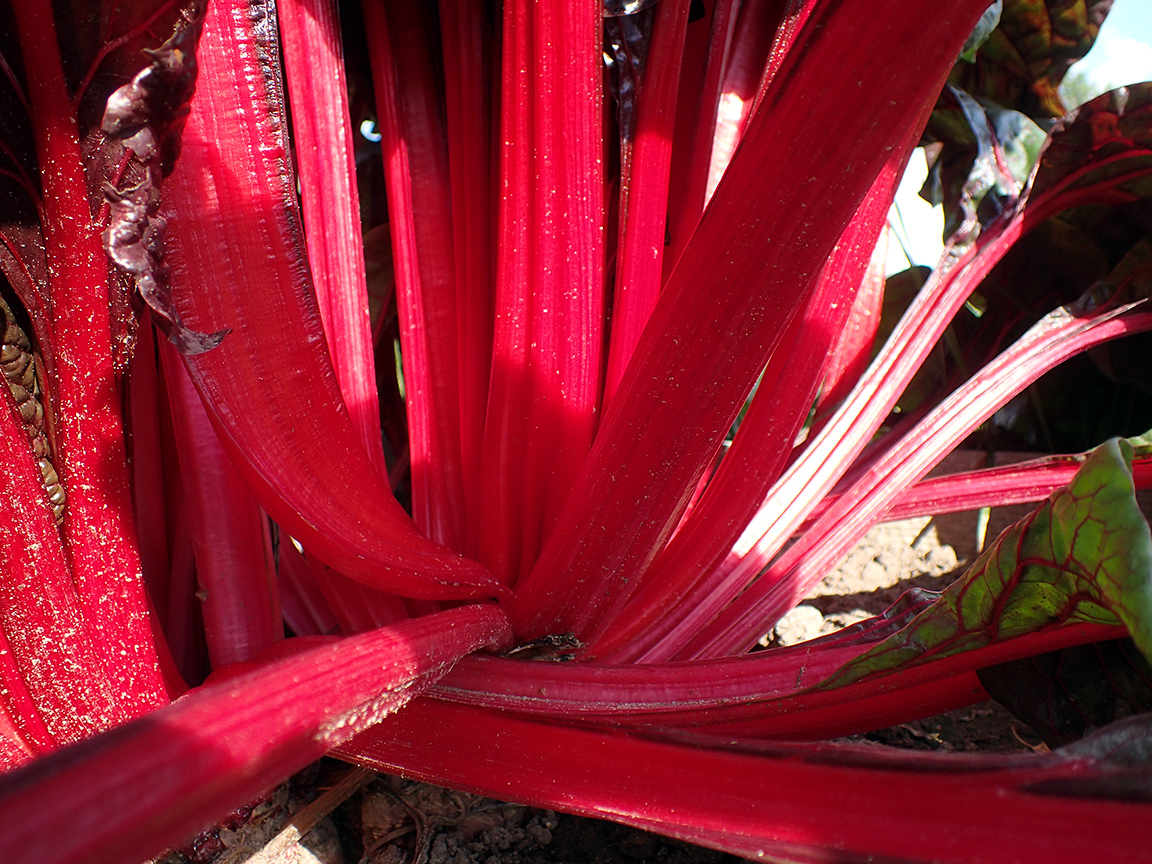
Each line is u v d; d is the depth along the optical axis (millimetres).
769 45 323
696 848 262
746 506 277
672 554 290
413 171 315
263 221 209
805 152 188
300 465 224
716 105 307
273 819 250
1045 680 238
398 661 192
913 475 335
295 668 165
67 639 224
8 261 218
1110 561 167
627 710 237
